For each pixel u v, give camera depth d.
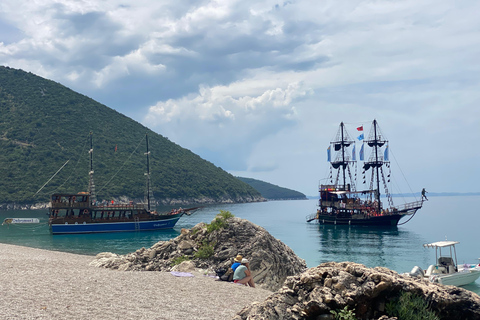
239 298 16.62
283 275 25.02
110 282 17.97
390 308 10.36
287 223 120.50
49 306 13.00
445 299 10.38
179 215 96.56
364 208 111.88
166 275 21.08
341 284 10.66
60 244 63.38
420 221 131.62
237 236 26.20
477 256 52.41
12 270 20.58
